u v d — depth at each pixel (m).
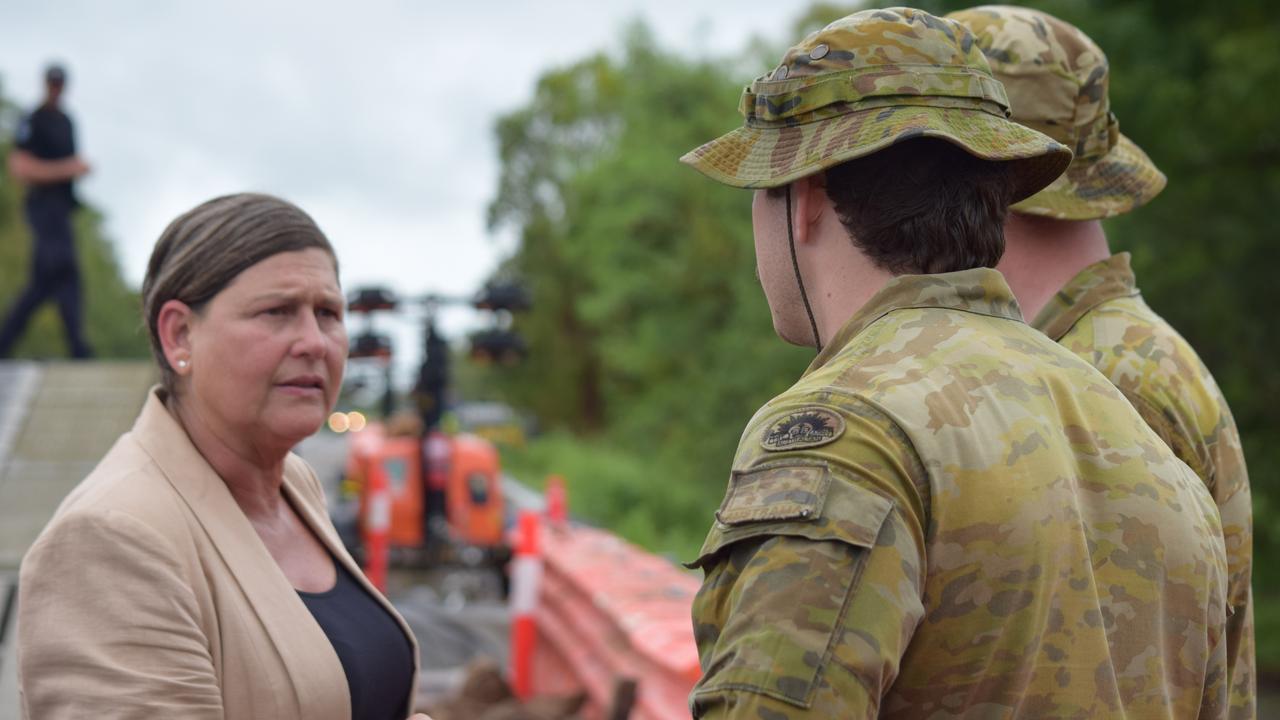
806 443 1.40
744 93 1.69
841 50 1.57
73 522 1.75
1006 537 1.38
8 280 59.53
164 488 1.87
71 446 8.05
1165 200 10.44
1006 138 1.53
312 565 2.11
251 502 2.07
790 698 1.30
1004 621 1.37
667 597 5.28
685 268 27.75
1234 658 2.00
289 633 1.88
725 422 22.19
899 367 1.46
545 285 49.91
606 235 29.66
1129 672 1.43
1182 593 1.49
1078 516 1.43
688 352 28.09
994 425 1.43
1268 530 10.66
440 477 13.60
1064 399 1.51
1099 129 2.28
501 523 13.76
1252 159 10.59
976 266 1.59
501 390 51.09
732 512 1.41
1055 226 2.27
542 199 52.34
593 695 5.44
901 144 1.55
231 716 1.81
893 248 1.56
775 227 1.66
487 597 13.09
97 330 73.38
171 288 2.01
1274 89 9.91
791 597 1.33
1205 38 10.62
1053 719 1.37
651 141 29.41
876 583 1.33
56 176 10.17
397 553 13.59
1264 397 10.82
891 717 1.41
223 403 2.00
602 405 51.00
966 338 1.50
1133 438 1.53
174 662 1.71
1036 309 2.24
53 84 10.20
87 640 1.68
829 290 1.62
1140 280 10.57
